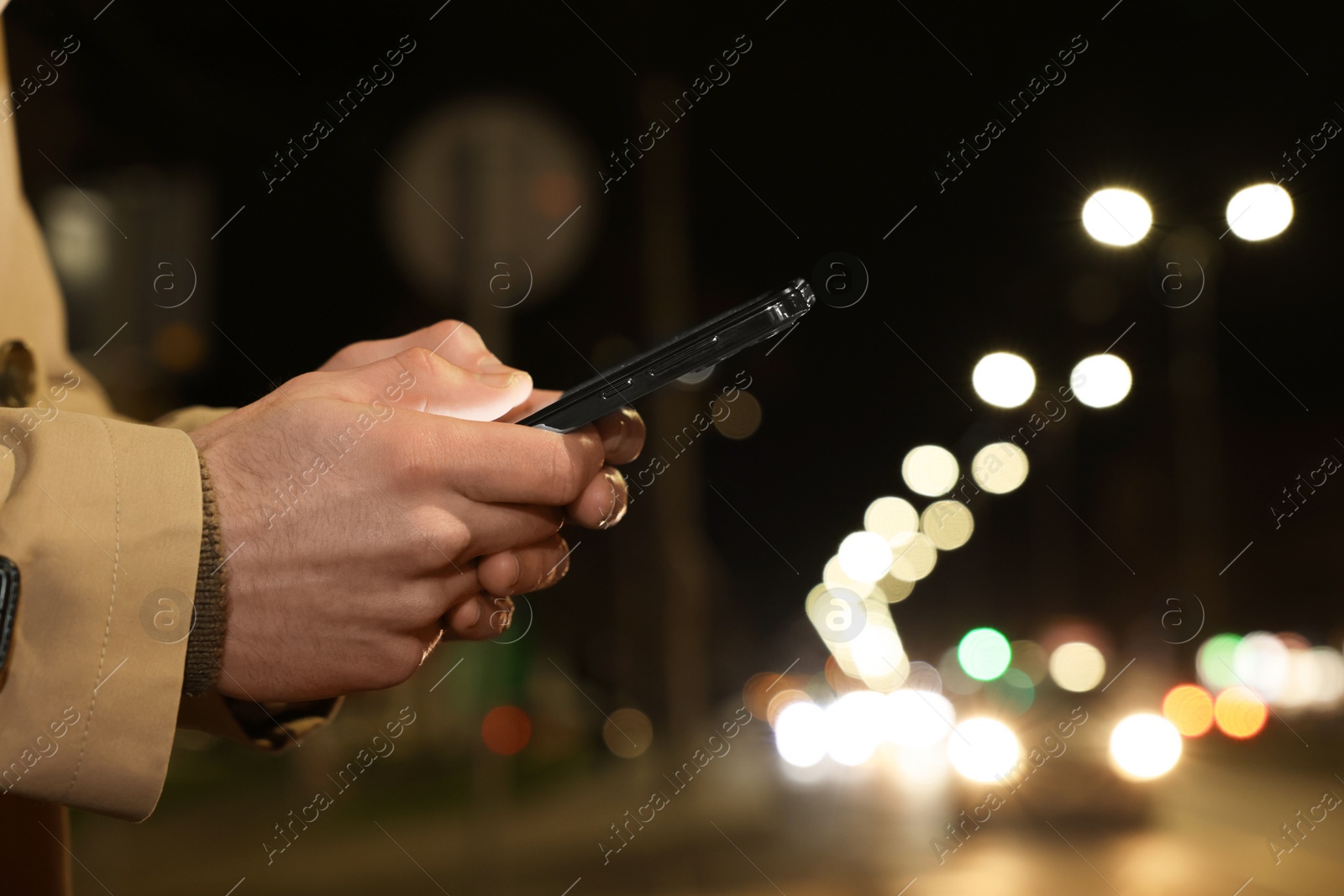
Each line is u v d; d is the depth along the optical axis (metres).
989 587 46.50
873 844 11.10
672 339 1.47
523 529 1.30
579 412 1.42
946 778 15.53
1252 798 13.72
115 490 1.12
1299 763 16.97
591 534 19.38
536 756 18.33
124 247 8.95
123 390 12.15
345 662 1.22
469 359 1.96
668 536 18.62
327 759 16.05
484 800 7.19
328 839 12.88
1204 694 21.19
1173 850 10.62
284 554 1.19
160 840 12.90
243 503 1.18
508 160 6.39
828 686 25.61
